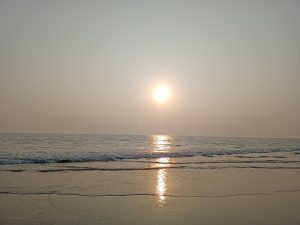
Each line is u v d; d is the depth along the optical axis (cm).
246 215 1311
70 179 2008
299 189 1903
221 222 1210
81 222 1176
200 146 6331
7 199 1462
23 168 2450
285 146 7456
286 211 1396
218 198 1603
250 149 5728
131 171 2419
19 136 8188
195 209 1382
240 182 2064
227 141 9644
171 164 2959
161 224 1174
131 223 1176
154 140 8706
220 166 2870
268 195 1711
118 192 1678
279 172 2591
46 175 2131
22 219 1190
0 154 3406
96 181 1967
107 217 1241
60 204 1409
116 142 6856
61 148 4584
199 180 2097
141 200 1520
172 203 1478
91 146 5234
